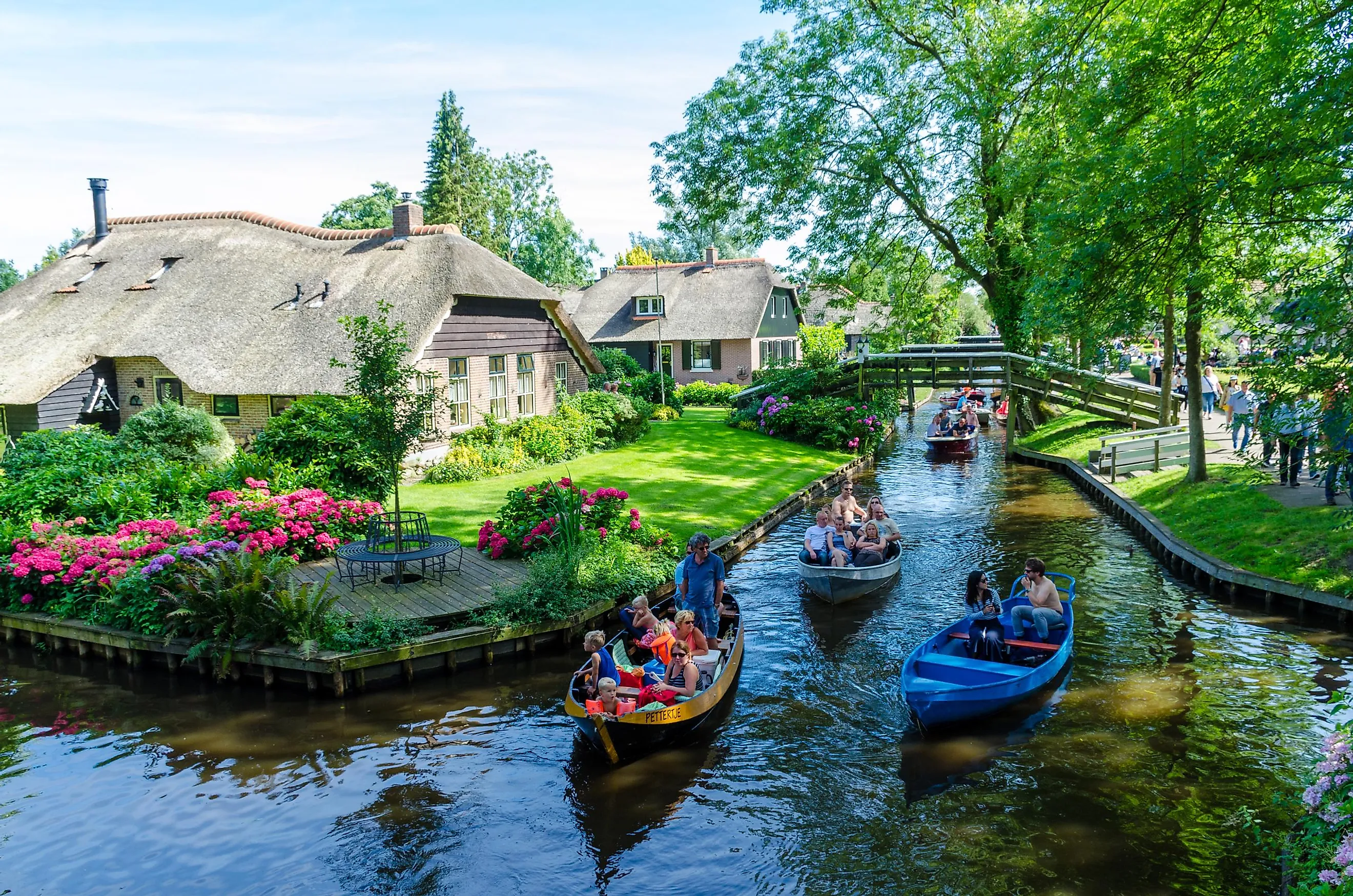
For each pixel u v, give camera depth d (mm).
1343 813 5449
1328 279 9055
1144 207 11836
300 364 21031
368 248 25375
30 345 24719
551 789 8562
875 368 31828
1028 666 10461
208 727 9984
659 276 48812
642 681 9797
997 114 23828
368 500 16875
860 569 13484
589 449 25375
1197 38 12742
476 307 24094
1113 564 15844
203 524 13602
